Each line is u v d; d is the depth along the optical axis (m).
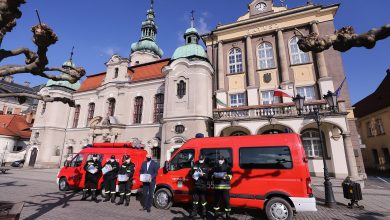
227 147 8.48
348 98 18.47
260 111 17.17
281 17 21.89
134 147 12.45
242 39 23.47
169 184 8.94
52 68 3.54
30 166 30.19
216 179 7.41
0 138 37.16
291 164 7.34
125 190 9.49
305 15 21.28
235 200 7.75
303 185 6.99
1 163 35.16
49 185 14.30
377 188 13.98
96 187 10.15
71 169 12.35
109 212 8.04
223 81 22.80
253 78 21.66
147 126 24.53
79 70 3.67
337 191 12.81
